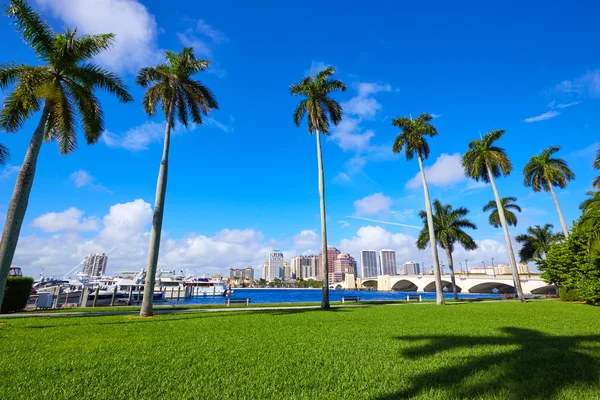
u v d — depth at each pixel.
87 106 16.77
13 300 21.33
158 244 19.41
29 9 14.20
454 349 8.46
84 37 15.59
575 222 31.08
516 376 5.96
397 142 36.44
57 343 9.44
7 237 13.23
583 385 5.36
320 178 28.23
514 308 23.97
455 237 41.78
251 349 8.59
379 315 18.53
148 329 12.48
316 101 28.91
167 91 21.67
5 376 6.04
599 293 25.72
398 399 4.88
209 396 5.02
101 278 67.56
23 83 14.38
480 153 37.72
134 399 4.89
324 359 7.46
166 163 20.92
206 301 60.84
